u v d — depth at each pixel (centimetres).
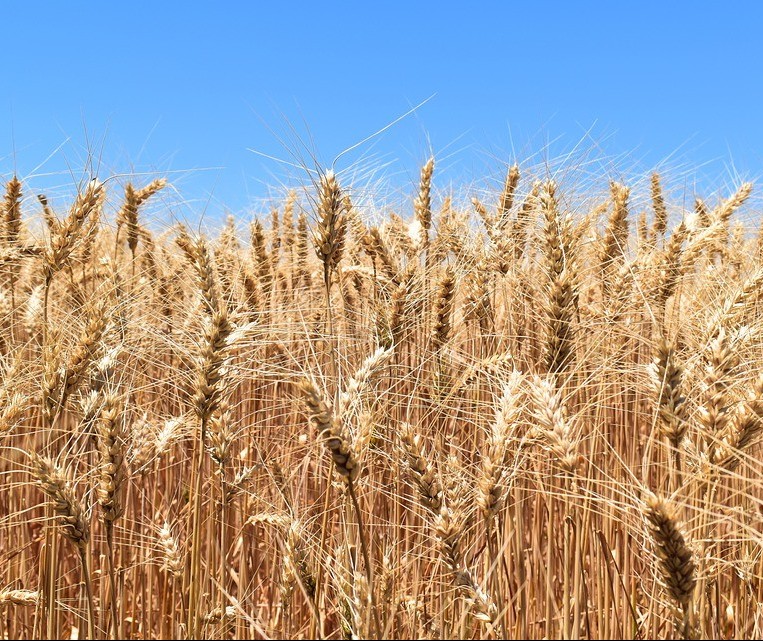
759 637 100
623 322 116
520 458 105
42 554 104
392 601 96
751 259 118
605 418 116
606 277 122
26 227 127
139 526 126
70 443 114
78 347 102
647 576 107
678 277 116
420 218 127
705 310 108
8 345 119
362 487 112
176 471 130
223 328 99
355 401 96
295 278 146
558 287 107
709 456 94
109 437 96
